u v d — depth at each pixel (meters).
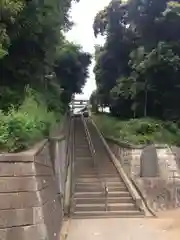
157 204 16.34
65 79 40.91
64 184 16.25
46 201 9.08
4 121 9.73
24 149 9.20
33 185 8.06
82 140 27.22
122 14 31.16
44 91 21.30
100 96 39.00
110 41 32.91
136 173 17.56
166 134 20.28
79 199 15.52
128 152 18.72
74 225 13.01
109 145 25.44
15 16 12.64
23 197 7.88
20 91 15.71
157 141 19.52
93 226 12.89
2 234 7.51
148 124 20.92
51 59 19.86
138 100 26.06
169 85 23.61
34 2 14.02
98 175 18.58
